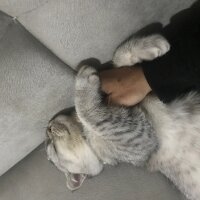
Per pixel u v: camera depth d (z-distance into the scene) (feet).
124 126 1.04
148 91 1.01
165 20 1.03
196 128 1.07
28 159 1.31
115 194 1.26
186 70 0.90
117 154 1.13
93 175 1.27
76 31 0.92
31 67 0.94
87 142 1.19
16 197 1.29
